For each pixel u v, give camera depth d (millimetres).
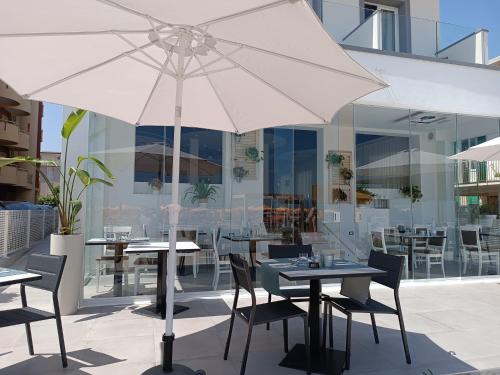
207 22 2078
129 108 3309
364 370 2826
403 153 6555
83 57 2580
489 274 6645
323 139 6184
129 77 2951
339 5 6145
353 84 2551
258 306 3045
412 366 2904
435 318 4176
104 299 4664
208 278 5184
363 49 5941
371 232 6324
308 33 1991
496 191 6863
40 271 2908
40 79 2656
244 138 5621
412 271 6297
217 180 5398
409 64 6168
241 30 2186
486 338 3537
